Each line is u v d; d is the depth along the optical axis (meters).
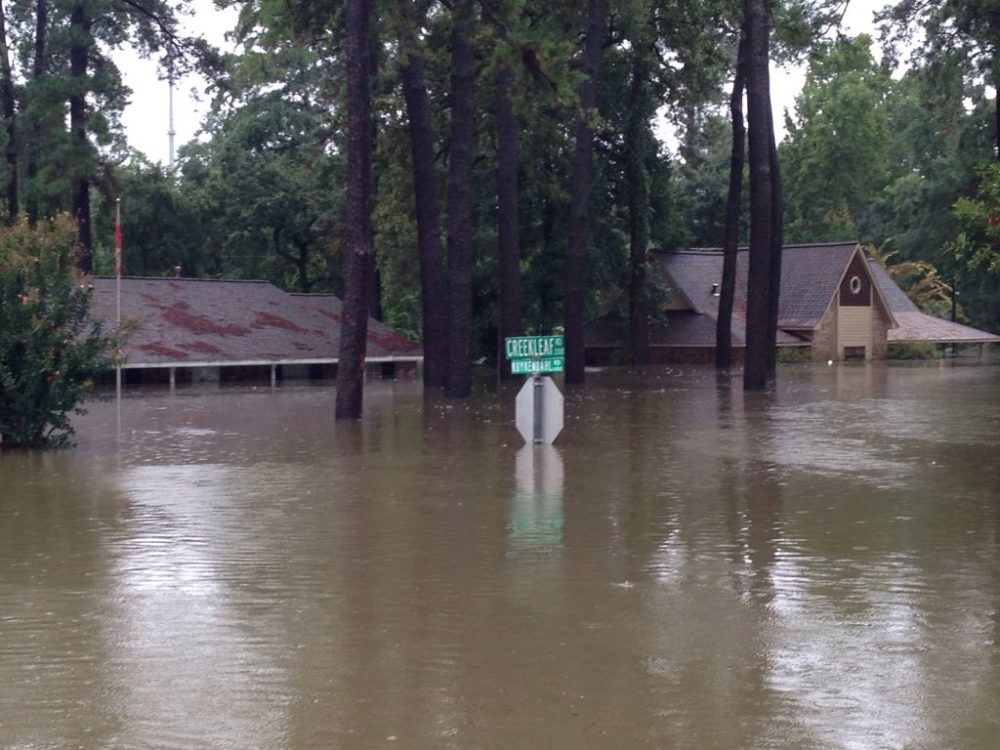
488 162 47.91
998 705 7.44
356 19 25.42
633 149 49.16
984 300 70.31
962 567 11.02
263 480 16.45
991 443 20.86
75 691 7.74
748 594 10.06
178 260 57.91
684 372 47.53
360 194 25.62
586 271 49.25
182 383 39.19
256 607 9.69
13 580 10.59
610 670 8.11
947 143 71.12
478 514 13.74
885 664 8.21
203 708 7.43
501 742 6.89
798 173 81.25
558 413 20.77
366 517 13.55
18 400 20.19
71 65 43.38
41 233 20.88
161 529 12.88
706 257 61.19
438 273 36.81
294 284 63.19
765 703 7.48
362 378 25.92
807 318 58.97
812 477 16.67
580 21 37.88
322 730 7.08
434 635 8.91
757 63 35.06
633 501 14.63
